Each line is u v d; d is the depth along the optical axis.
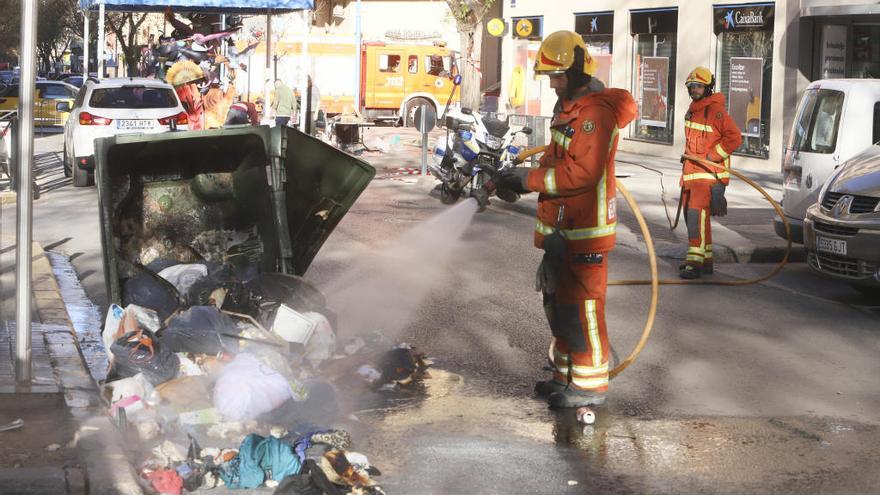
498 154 17.17
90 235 13.55
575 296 6.64
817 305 10.04
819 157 12.21
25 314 6.20
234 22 32.56
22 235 6.19
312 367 6.93
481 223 15.38
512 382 7.31
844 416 6.61
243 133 7.51
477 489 5.35
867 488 5.43
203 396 6.09
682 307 9.82
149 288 7.20
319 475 5.09
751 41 24.67
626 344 8.40
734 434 6.24
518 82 35.03
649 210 16.61
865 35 22.59
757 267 12.26
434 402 6.82
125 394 5.85
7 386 6.12
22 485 4.76
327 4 51.00
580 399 6.71
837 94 12.19
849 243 9.97
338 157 7.76
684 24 26.81
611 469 5.66
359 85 39.78
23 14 6.13
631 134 29.64
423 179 20.72
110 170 7.49
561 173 6.46
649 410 6.70
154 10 26.64
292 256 7.79
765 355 8.10
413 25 49.09
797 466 5.73
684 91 26.95
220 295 7.25
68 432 5.56
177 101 19.70
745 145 24.89
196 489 5.18
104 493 4.80
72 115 19.83
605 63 31.08
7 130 17.59
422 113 21.25
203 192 7.85
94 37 77.56
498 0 42.53
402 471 5.58
